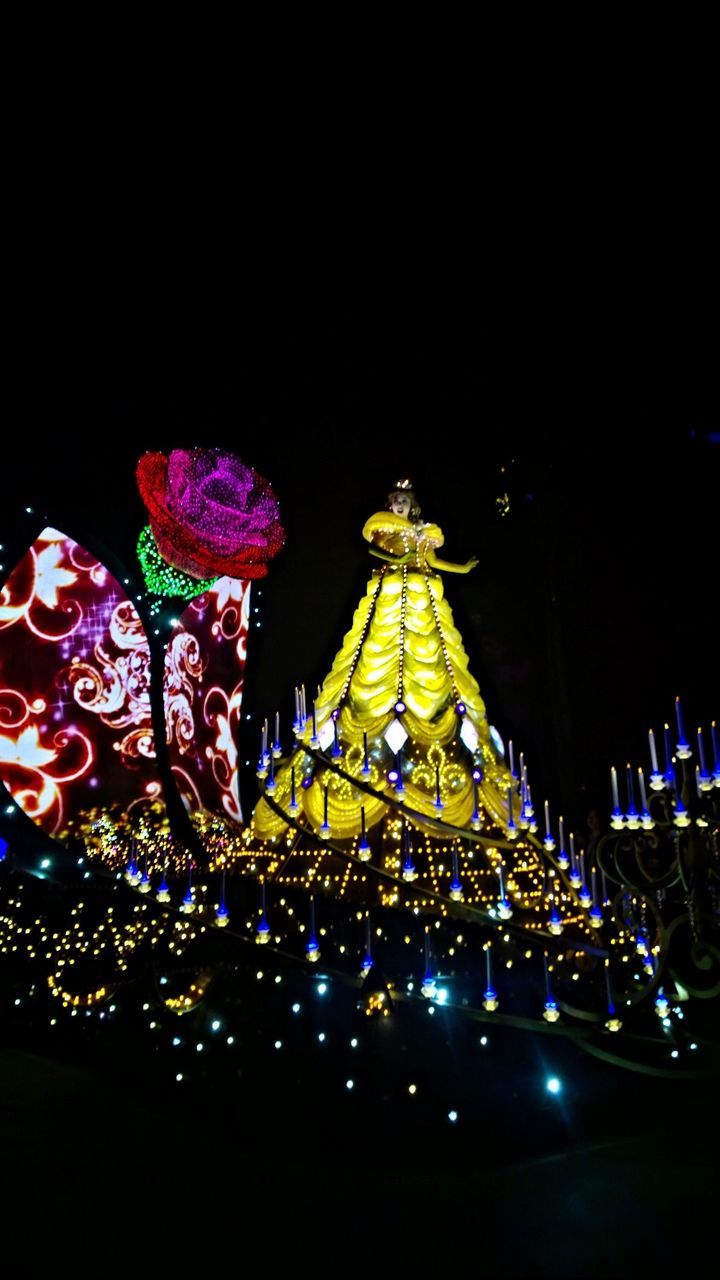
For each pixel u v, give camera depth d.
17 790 5.27
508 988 5.01
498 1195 2.79
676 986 4.25
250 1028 4.48
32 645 5.52
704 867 4.05
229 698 7.44
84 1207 2.73
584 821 7.66
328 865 6.50
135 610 6.00
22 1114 3.51
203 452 6.44
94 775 5.58
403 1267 2.37
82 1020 4.62
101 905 5.10
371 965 4.43
